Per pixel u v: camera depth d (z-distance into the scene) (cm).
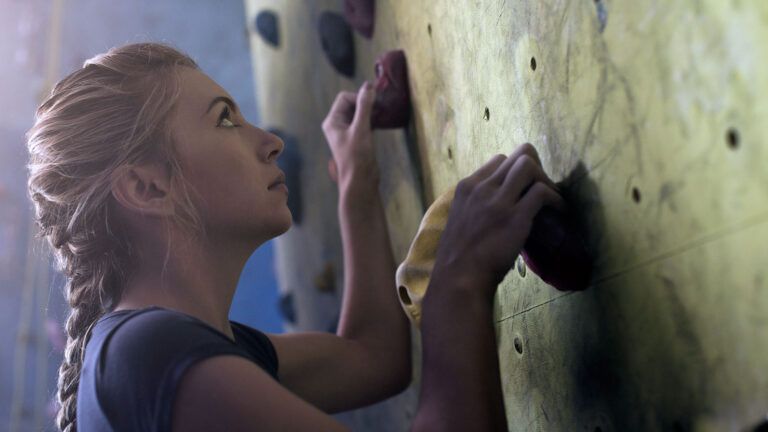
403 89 144
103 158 96
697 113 66
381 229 140
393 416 191
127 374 80
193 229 96
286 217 103
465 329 83
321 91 215
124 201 94
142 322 84
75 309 102
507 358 113
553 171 94
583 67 84
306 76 229
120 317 88
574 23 85
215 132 99
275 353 117
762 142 59
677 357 73
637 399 80
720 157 64
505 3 101
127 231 96
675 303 72
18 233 432
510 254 85
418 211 147
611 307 83
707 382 69
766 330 61
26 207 434
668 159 71
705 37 64
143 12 444
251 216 99
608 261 83
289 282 287
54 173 99
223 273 100
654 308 75
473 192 89
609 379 85
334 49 185
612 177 81
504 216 86
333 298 225
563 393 96
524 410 108
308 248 249
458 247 87
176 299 94
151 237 95
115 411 80
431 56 130
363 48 173
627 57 75
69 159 97
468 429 79
